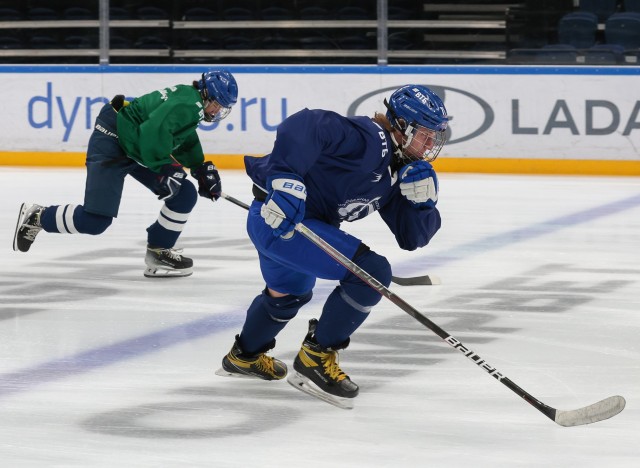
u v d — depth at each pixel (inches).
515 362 286.7
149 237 404.8
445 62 800.3
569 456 211.3
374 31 810.8
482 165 772.6
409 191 229.0
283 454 211.8
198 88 379.9
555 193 658.8
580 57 785.6
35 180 712.4
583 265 434.3
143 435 223.3
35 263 436.8
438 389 259.6
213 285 391.9
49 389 257.8
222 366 268.5
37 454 211.3
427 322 229.5
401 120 229.5
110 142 384.8
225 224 542.0
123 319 337.1
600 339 313.0
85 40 837.8
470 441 220.4
